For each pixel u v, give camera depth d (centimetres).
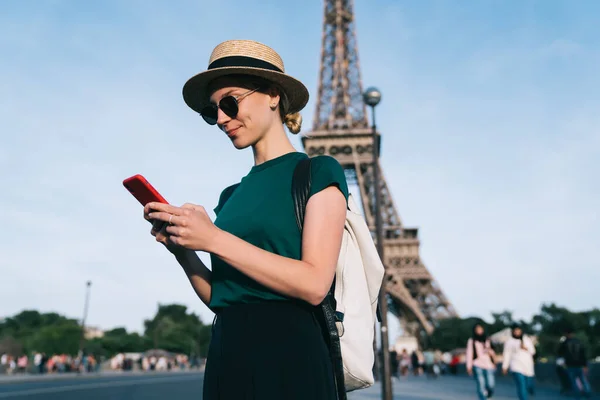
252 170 282
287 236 246
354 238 288
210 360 246
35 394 2488
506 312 11706
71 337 10969
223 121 277
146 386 3391
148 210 221
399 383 3719
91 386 3300
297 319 235
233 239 218
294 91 291
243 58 275
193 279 279
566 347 1853
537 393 2366
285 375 224
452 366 5434
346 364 264
